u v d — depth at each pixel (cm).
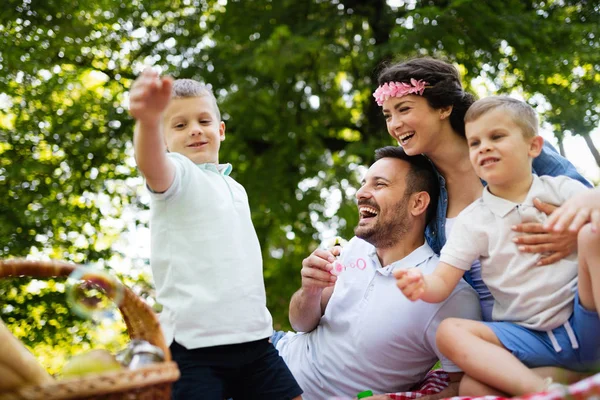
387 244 304
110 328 573
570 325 249
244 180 895
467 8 817
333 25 891
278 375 265
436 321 285
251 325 257
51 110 889
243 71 876
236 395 270
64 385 164
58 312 752
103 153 889
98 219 862
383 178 304
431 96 296
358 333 298
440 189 308
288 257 925
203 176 265
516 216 257
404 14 911
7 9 855
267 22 905
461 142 302
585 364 251
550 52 866
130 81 926
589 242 232
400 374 297
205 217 257
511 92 882
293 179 912
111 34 925
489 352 242
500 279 259
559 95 844
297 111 933
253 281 262
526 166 260
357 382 300
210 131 277
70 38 882
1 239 793
